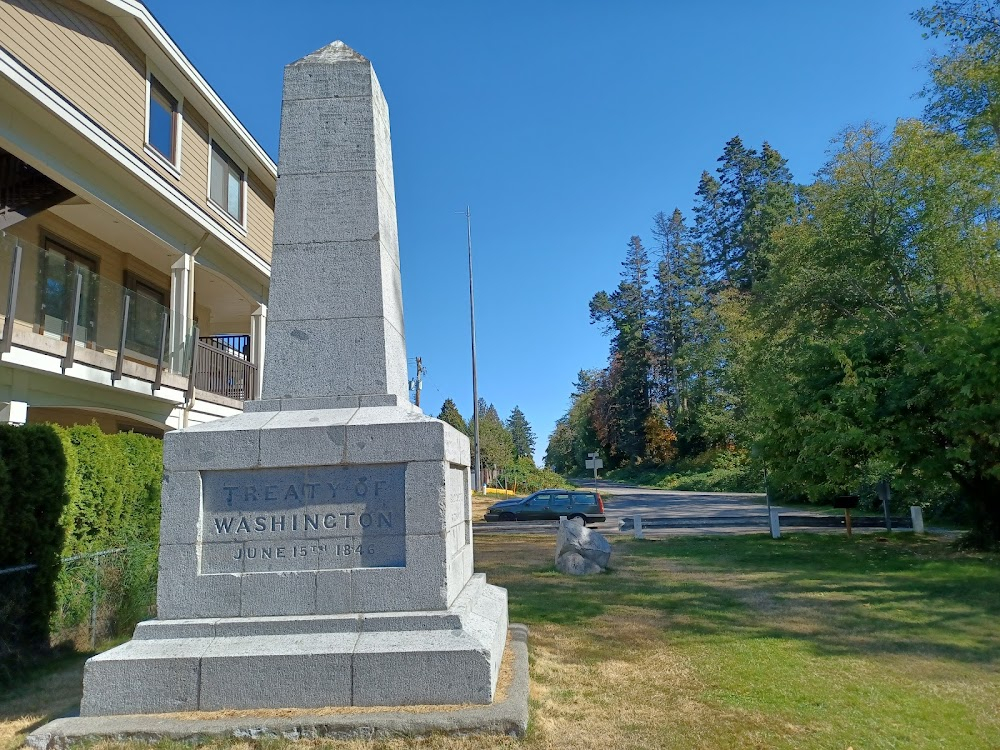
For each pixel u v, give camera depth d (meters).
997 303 15.41
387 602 5.07
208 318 21.66
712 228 63.56
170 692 4.68
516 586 10.82
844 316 23.66
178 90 15.80
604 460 85.88
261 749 4.22
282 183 6.25
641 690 5.55
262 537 5.21
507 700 4.70
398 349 6.44
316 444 5.25
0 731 4.87
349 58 6.49
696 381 61.72
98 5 12.93
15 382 11.12
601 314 88.81
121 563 8.55
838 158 23.30
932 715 5.10
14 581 6.81
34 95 10.90
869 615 8.58
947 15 20.03
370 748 4.23
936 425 13.41
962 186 21.09
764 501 34.56
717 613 8.66
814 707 5.21
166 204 14.88
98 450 8.38
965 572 11.70
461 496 6.15
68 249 14.83
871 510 25.16
